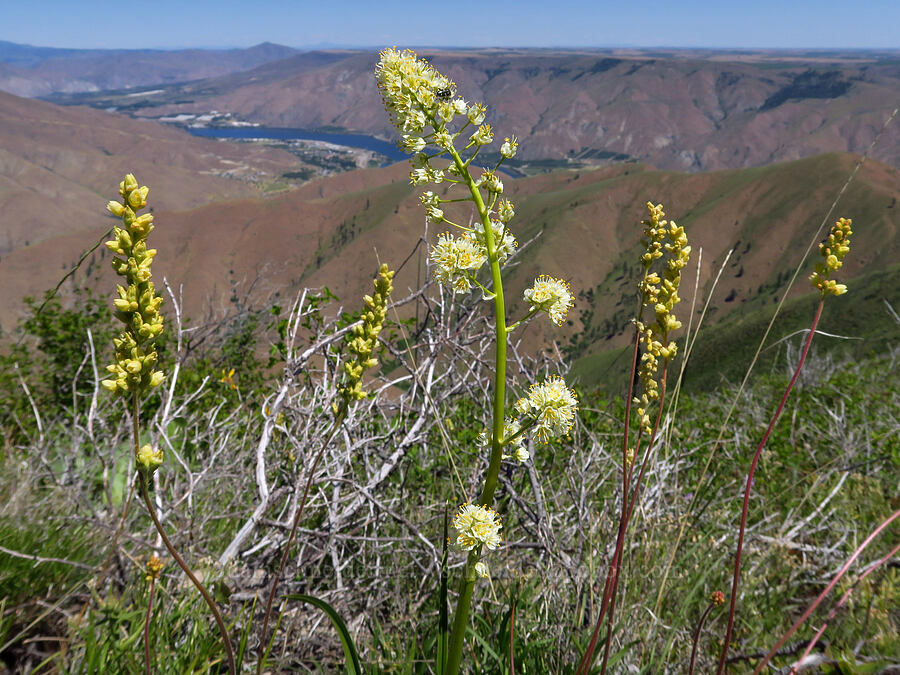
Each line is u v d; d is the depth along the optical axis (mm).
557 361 4781
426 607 3852
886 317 121125
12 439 6570
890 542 4664
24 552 3508
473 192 2314
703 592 3924
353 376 2555
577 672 2334
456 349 4828
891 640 3441
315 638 3551
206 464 4734
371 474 5008
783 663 3252
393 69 2285
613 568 2264
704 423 8406
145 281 1646
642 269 2270
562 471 5496
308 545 4160
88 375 9250
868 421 8016
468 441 5375
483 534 2139
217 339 9125
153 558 2641
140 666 2916
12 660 3146
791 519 5301
